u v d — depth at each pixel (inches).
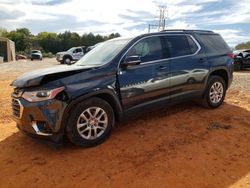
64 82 160.2
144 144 175.3
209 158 155.1
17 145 182.9
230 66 252.1
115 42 205.6
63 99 157.5
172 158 155.8
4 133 205.9
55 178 141.3
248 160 152.8
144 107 194.4
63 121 159.0
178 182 132.4
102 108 173.6
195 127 202.7
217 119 219.1
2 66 965.2
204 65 228.4
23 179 142.1
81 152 166.7
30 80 159.6
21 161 160.6
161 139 182.4
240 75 525.3
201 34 238.4
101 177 139.7
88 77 168.2
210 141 177.8
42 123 160.1
